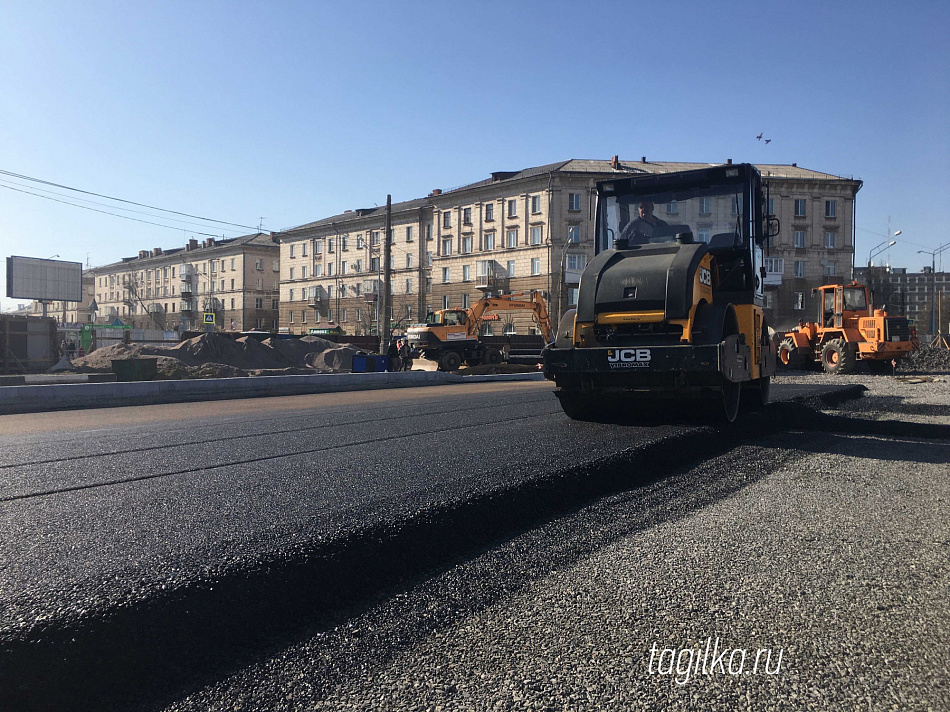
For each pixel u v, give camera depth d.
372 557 2.66
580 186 47.19
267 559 2.42
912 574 2.73
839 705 1.78
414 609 2.37
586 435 5.60
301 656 2.03
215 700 1.79
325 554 2.55
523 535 3.20
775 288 47.94
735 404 6.55
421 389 16.03
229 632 2.10
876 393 12.09
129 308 91.19
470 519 3.20
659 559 2.89
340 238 65.44
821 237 48.47
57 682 1.78
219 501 3.31
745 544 3.10
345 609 2.37
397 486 3.60
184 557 2.42
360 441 5.41
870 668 1.98
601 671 1.94
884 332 18.83
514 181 48.91
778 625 2.25
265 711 1.74
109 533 2.76
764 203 7.26
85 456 4.91
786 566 2.82
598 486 4.10
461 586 2.57
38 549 2.55
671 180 6.86
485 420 6.94
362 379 17.77
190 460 4.59
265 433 6.11
